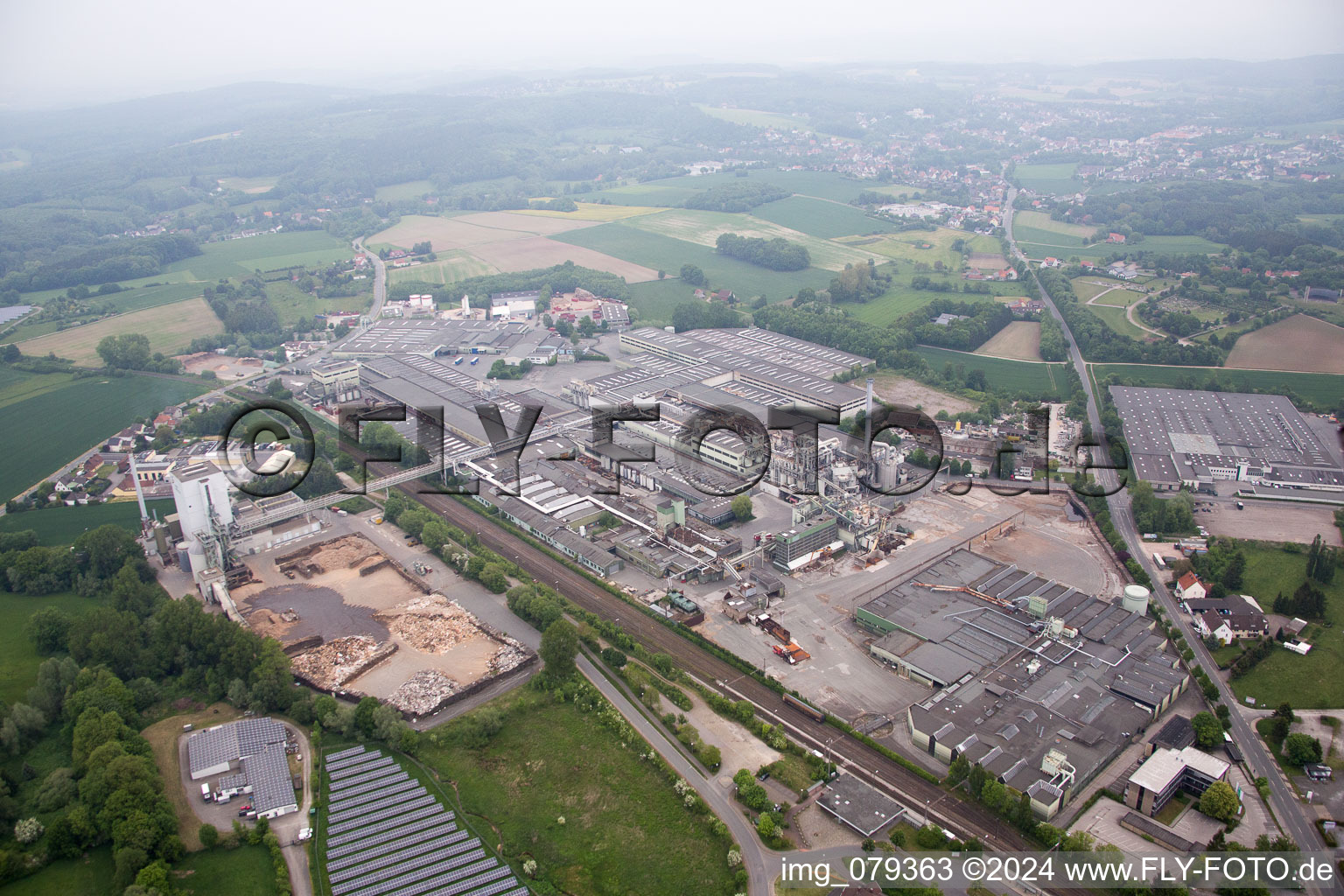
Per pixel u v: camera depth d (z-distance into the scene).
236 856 180.75
